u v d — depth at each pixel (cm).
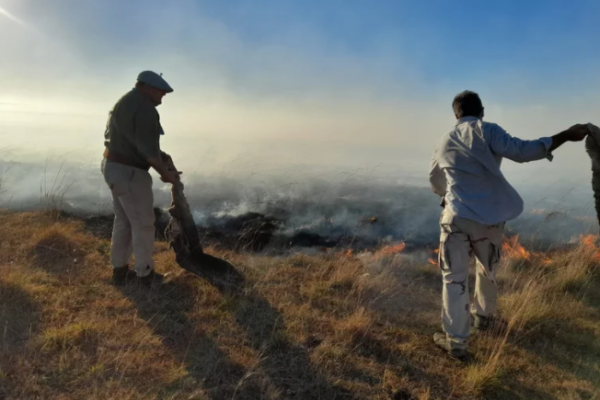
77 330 291
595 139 283
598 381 278
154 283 381
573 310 374
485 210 278
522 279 456
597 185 310
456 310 293
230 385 253
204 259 401
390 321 354
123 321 319
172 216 397
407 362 291
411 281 455
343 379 268
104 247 484
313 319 341
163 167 364
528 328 340
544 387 271
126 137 353
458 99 312
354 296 396
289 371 272
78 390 237
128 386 244
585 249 505
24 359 259
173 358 278
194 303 356
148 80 350
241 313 340
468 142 287
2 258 416
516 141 271
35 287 354
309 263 487
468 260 296
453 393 262
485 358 295
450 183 292
